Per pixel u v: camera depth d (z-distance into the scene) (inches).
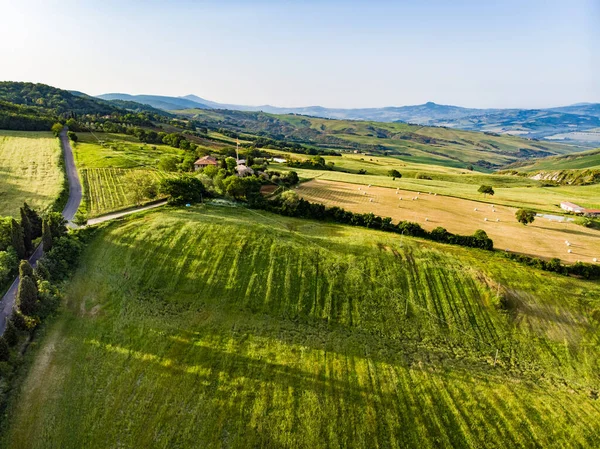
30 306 1771.7
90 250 2439.7
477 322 1995.6
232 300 2048.5
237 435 1352.1
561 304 2100.1
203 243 2466.8
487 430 1437.0
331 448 1338.6
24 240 2443.4
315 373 1632.6
